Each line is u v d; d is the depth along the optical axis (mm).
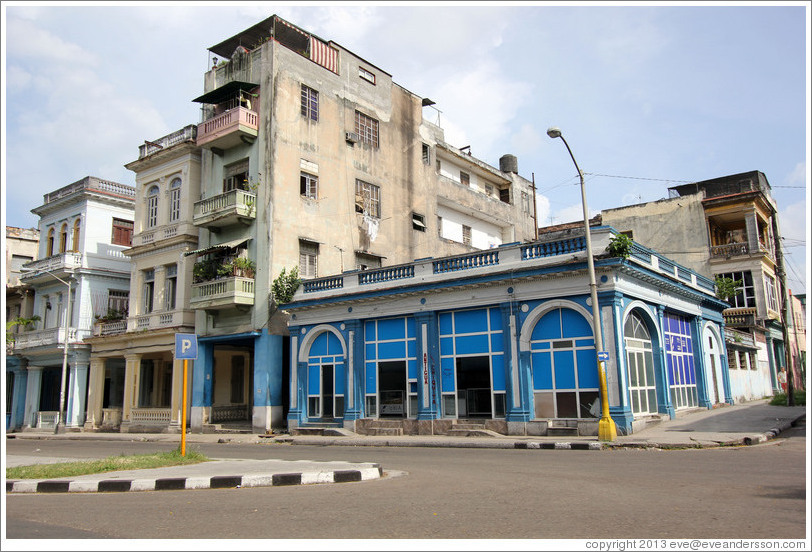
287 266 27844
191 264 30297
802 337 47844
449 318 22234
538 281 19953
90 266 36250
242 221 28203
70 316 36250
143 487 9719
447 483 9680
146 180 33469
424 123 37312
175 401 29594
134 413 31531
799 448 13875
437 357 22125
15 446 23359
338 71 31844
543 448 16469
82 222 36906
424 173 36375
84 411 35031
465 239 40469
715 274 37875
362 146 32500
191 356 13211
